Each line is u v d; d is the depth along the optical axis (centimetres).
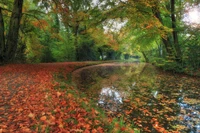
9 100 507
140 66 2752
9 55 1548
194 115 572
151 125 497
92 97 780
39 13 1988
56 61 3012
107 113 575
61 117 388
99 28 1872
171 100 745
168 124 507
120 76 1513
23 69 1224
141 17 1197
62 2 1499
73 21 1614
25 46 2183
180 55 1691
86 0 1648
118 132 371
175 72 1716
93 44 3828
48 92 596
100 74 1633
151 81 1246
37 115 396
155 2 1254
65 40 3028
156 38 2044
